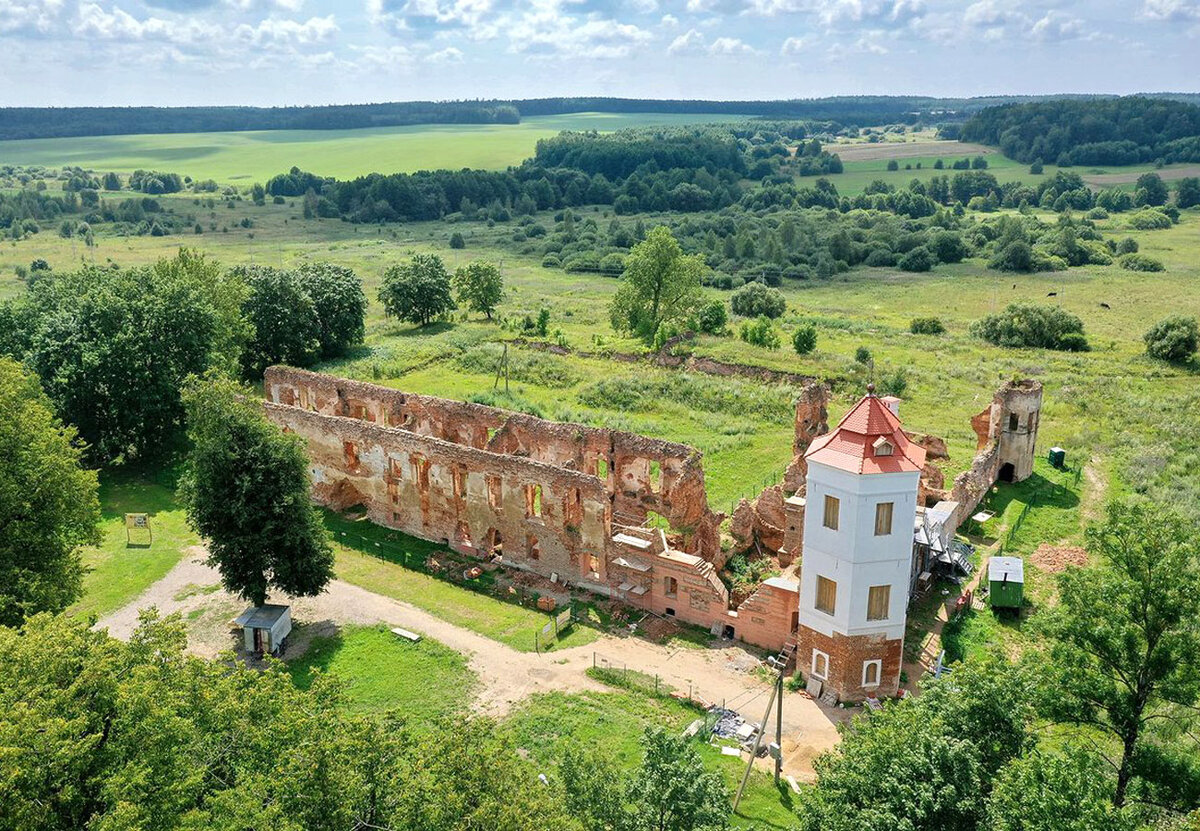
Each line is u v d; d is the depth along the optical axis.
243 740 30.42
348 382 79.94
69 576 51.47
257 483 52.38
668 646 51.78
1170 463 78.50
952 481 73.69
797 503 58.50
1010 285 182.38
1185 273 183.25
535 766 40.25
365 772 27.30
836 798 29.45
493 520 62.50
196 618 55.72
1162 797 33.66
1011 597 53.69
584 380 109.06
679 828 28.69
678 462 60.12
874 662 45.69
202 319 83.62
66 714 27.77
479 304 150.50
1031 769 26.69
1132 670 34.66
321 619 55.06
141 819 26.06
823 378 104.56
